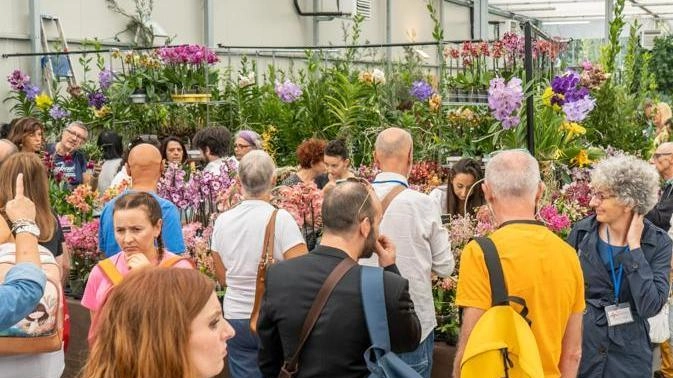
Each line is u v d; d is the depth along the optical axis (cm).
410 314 243
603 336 301
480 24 2216
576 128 559
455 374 253
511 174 255
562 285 250
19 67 1082
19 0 1077
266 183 345
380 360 234
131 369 150
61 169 648
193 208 486
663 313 413
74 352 479
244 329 338
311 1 1647
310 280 246
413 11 1989
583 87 601
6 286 236
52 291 277
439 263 339
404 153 343
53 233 348
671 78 1747
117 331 152
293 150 856
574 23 2916
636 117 800
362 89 819
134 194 309
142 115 863
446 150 653
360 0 1736
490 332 236
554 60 853
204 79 857
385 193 336
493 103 490
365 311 238
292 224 342
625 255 298
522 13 2603
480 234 404
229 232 340
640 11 2528
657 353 485
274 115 865
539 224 255
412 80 1010
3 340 267
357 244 256
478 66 766
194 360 155
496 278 244
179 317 152
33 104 1001
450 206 471
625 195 292
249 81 904
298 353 243
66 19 1142
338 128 826
